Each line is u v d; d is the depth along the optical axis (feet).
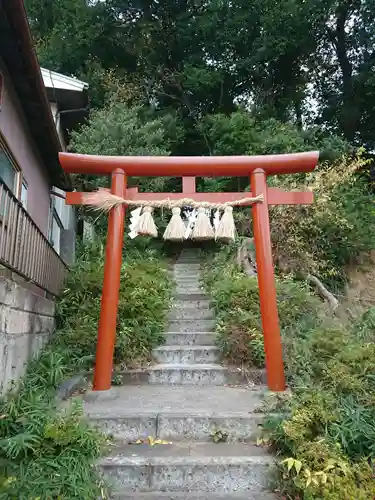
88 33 41.39
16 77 15.26
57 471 7.89
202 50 43.32
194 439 10.27
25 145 17.72
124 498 8.19
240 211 27.09
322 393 10.38
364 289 21.85
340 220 21.77
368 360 12.00
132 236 13.51
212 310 19.72
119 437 10.24
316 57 44.39
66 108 30.04
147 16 43.78
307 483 7.59
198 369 14.35
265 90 41.24
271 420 9.72
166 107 41.93
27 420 8.98
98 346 12.83
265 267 13.34
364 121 44.06
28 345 12.59
